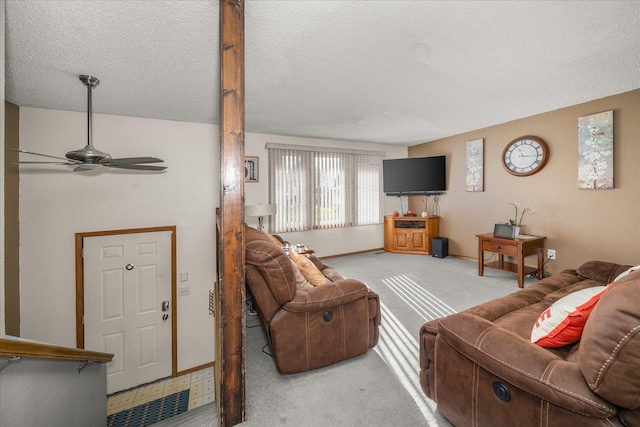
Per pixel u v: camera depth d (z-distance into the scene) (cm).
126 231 327
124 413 295
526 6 159
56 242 298
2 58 124
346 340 193
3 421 88
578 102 335
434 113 367
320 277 226
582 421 87
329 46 195
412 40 190
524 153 401
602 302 91
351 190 571
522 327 153
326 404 155
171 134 351
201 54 191
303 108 337
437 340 138
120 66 205
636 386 77
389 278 405
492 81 265
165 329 347
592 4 159
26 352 95
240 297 138
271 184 487
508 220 431
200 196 367
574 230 354
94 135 315
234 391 139
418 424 141
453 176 525
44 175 293
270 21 165
